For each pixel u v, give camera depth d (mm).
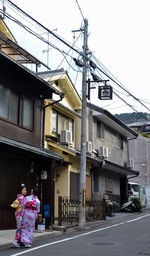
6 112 14359
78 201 17156
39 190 15547
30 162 15156
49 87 16375
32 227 10281
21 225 10195
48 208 15133
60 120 20078
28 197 10406
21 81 15398
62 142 19250
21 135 15172
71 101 22109
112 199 27031
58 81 20078
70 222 16094
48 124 18125
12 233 12617
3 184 13547
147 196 36562
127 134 30875
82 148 16281
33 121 16297
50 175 15648
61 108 19672
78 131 22438
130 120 59469
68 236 12664
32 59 16328
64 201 16828
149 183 42031
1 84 14125
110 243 10562
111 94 17094
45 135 17922
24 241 10023
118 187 29422
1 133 13781
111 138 28000
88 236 12391
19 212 10305
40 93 17062
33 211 10273
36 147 16312
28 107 16078
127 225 16266
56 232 13688
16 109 15172
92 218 18312
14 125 14727
